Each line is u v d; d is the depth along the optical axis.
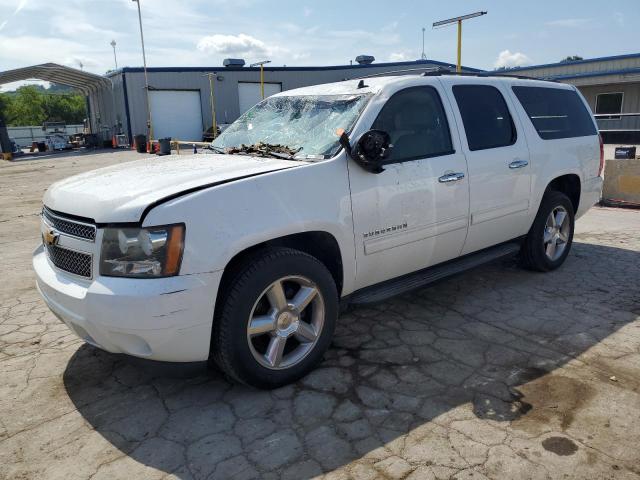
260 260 3.05
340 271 3.54
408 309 4.57
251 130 4.35
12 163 24.16
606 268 5.58
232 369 3.08
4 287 5.37
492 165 4.39
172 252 2.75
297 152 3.68
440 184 3.97
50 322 4.46
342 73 35.97
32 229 8.31
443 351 3.76
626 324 4.14
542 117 5.11
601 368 3.46
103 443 2.82
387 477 2.49
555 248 5.48
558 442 2.71
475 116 4.41
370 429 2.87
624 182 9.05
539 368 3.48
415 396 3.18
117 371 3.60
